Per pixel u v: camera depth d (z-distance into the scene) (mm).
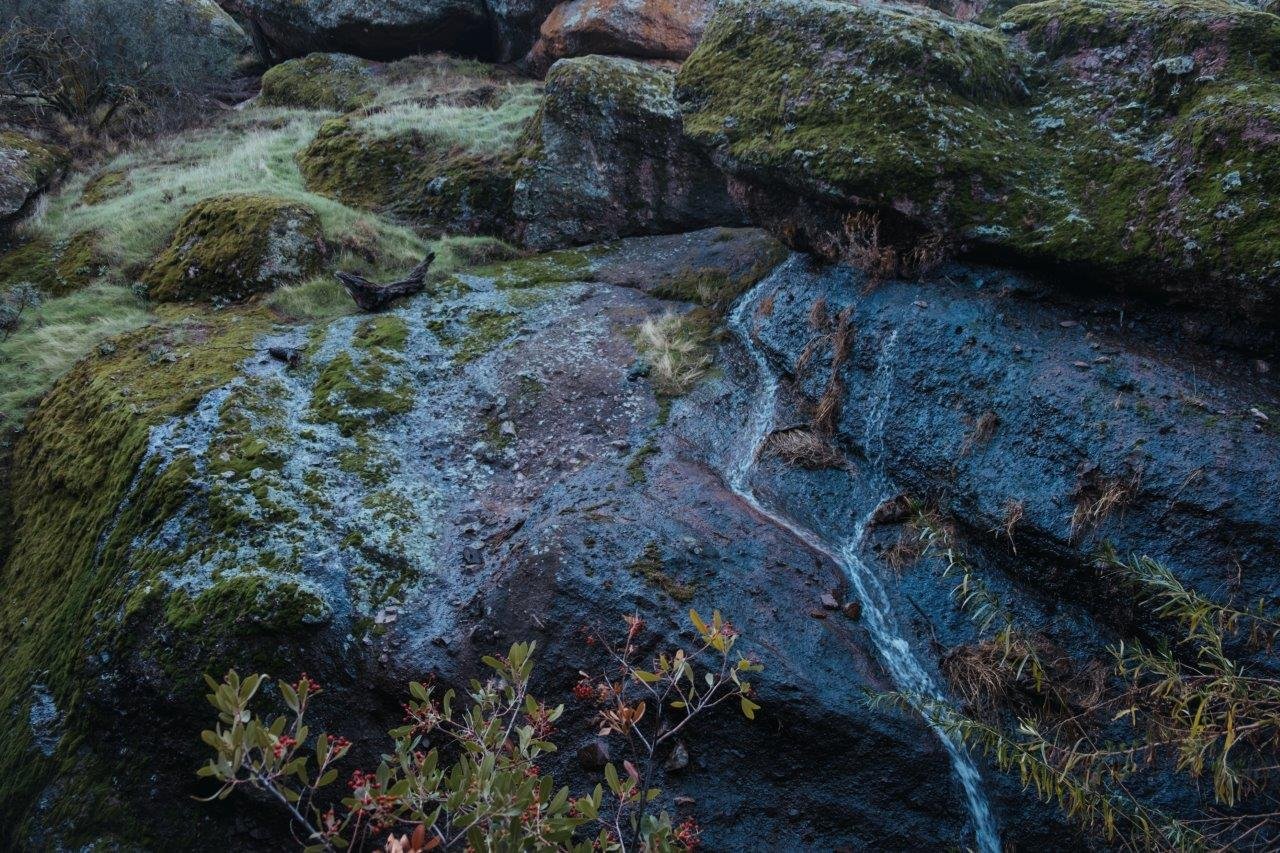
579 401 5781
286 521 4828
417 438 5637
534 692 4133
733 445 5582
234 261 7434
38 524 5707
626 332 6422
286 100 12805
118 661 4422
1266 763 3600
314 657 4340
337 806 4066
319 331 6535
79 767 4375
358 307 7031
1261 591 3826
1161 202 4852
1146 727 3836
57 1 11844
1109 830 3355
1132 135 5227
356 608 4527
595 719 3977
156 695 4281
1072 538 4348
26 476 6117
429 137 9352
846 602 4547
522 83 11875
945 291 5453
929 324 5301
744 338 6320
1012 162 5434
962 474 4844
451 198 8602
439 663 4270
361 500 5098
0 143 9773
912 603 4609
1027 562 4559
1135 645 3838
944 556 4715
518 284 7227
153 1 12836
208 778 4164
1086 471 4414
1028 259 5230
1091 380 4645
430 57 12914
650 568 4352
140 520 4930
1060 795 3355
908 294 5547
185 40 12820
